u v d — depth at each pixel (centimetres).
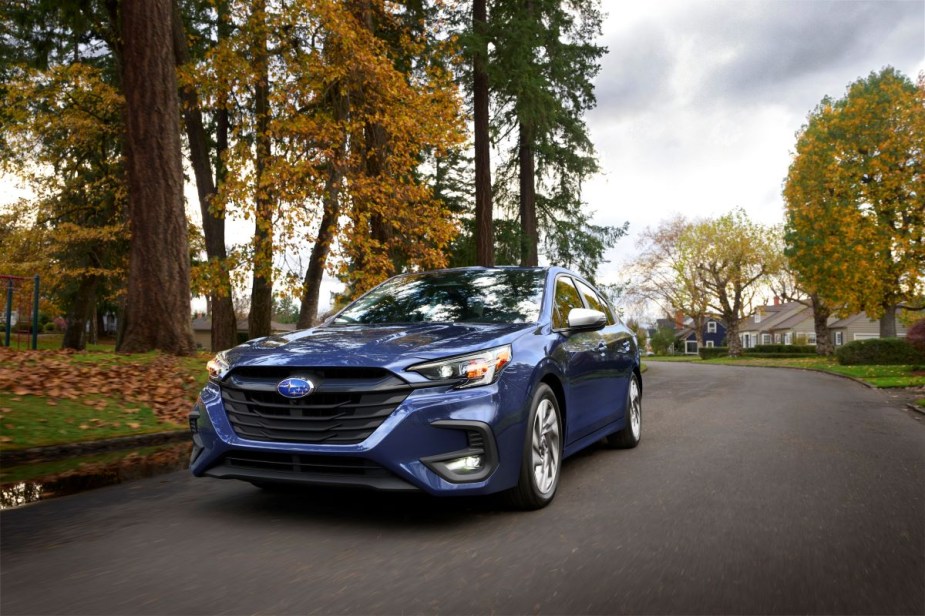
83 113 2214
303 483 361
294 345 398
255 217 1400
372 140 1572
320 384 358
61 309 2798
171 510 397
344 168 1404
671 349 8731
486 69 1809
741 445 667
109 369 870
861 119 3031
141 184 1067
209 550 321
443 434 353
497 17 1862
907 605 258
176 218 1084
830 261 3055
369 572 291
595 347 539
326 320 518
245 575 287
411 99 1472
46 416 664
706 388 1593
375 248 1466
